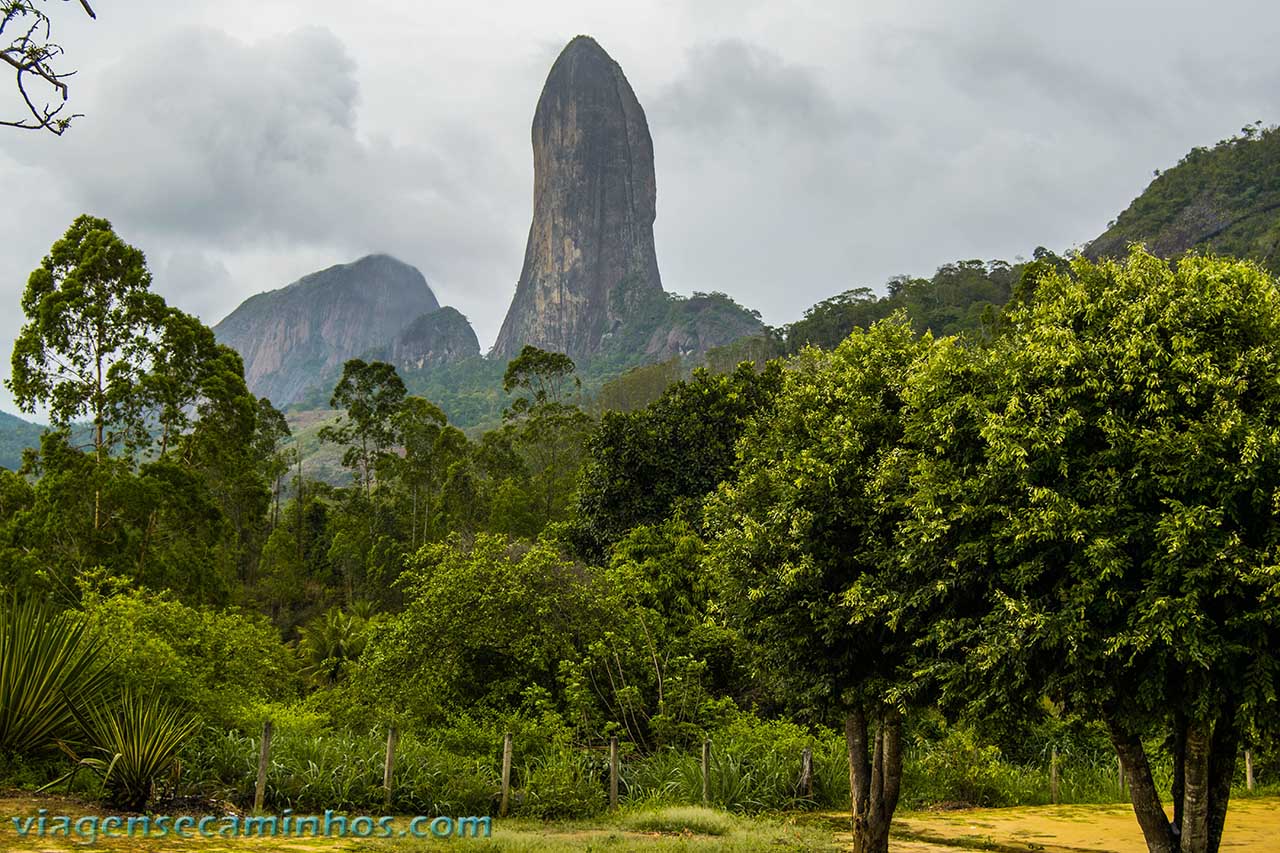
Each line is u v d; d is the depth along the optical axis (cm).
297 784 1218
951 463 939
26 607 1119
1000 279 10550
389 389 6131
